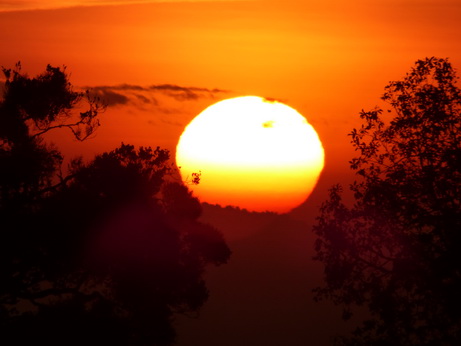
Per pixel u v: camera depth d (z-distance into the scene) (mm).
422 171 54125
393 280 55156
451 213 52344
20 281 50500
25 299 50844
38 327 46406
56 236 49594
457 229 51312
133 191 54344
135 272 52156
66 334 46375
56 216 49875
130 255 51875
